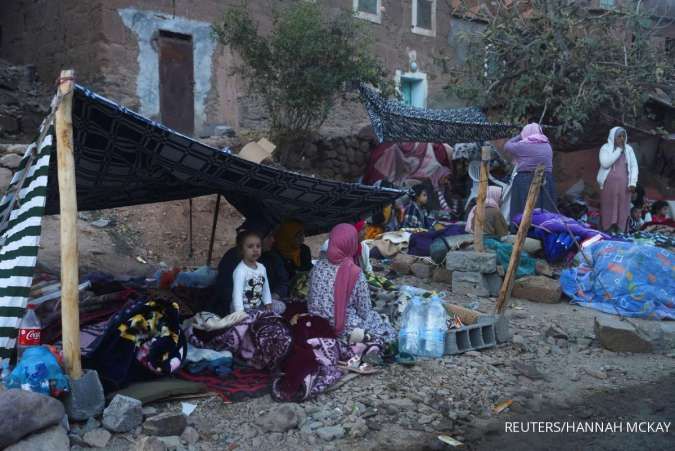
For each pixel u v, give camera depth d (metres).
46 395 3.42
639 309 6.45
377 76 10.48
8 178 7.99
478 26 16.36
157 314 4.31
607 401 4.55
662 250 6.88
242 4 10.62
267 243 6.02
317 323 4.86
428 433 3.95
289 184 5.50
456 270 7.12
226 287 5.04
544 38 11.12
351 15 10.64
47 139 3.92
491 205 7.86
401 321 5.43
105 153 4.71
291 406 3.95
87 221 8.38
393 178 12.08
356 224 6.85
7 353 3.82
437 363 4.99
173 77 11.35
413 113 9.95
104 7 10.49
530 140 8.59
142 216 8.80
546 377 4.95
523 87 11.55
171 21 11.27
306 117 10.96
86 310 4.78
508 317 6.39
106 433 3.59
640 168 14.27
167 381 4.18
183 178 5.18
